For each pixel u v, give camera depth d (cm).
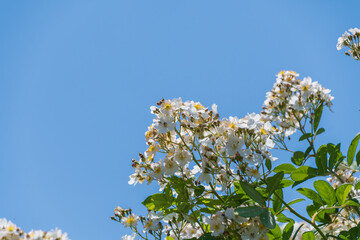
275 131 484
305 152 464
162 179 431
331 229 482
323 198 431
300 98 467
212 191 428
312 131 463
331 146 450
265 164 445
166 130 409
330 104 470
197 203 427
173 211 427
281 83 483
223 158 411
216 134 412
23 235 313
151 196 429
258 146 411
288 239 441
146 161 432
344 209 484
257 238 381
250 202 414
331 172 445
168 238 455
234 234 386
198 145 426
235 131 405
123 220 454
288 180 443
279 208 436
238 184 435
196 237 436
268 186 392
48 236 305
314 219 425
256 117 413
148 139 427
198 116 417
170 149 428
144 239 450
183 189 422
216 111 426
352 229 444
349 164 477
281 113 479
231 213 385
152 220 452
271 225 359
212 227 392
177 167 418
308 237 427
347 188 416
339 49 570
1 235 305
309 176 441
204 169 408
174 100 418
